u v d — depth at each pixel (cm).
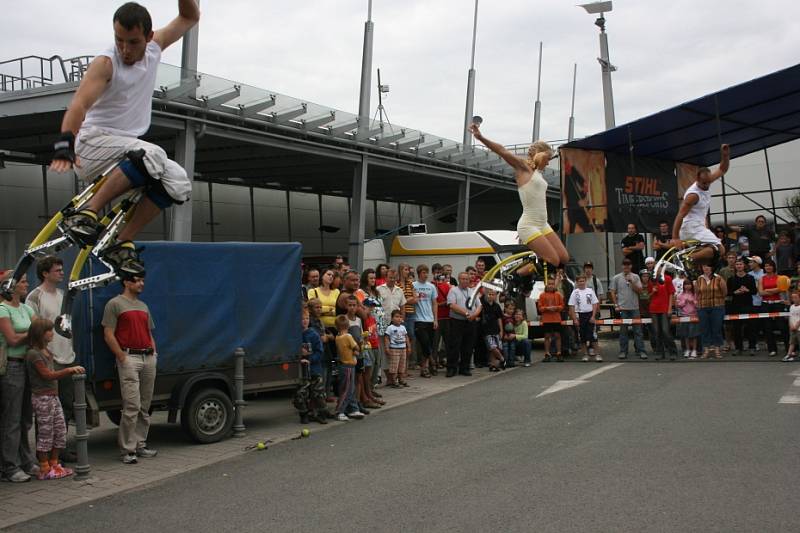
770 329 1462
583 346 1770
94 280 366
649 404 998
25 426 768
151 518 611
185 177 360
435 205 3525
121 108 354
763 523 514
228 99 1559
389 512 586
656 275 1501
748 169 2216
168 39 381
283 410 1154
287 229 2853
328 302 1162
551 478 657
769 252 1817
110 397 855
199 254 947
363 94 2381
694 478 634
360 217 2073
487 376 1416
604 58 2305
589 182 1997
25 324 761
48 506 658
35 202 1998
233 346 964
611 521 534
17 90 1390
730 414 902
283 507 620
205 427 916
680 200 2197
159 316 905
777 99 1758
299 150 1862
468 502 599
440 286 1484
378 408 1118
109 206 404
